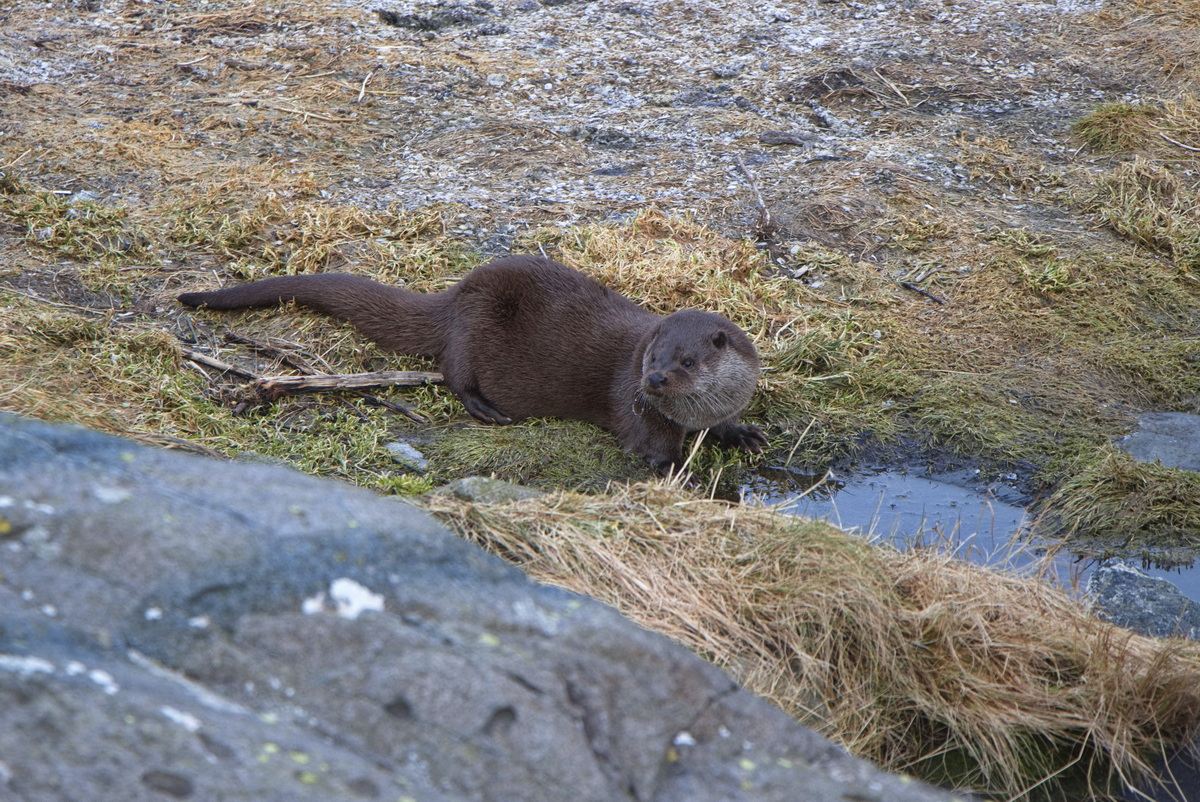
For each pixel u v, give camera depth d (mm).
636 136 21359
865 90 23281
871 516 13172
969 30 26188
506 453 13445
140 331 14539
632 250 17359
